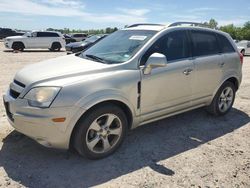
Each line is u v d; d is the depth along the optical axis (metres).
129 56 4.18
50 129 3.42
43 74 3.69
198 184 3.45
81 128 3.60
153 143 4.48
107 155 3.96
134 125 4.23
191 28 5.02
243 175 3.69
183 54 4.77
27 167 3.63
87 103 3.53
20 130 3.63
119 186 3.33
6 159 3.79
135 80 4.01
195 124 5.36
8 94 3.85
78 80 3.58
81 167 3.69
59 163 3.76
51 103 3.38
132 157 4.00
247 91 8.29
